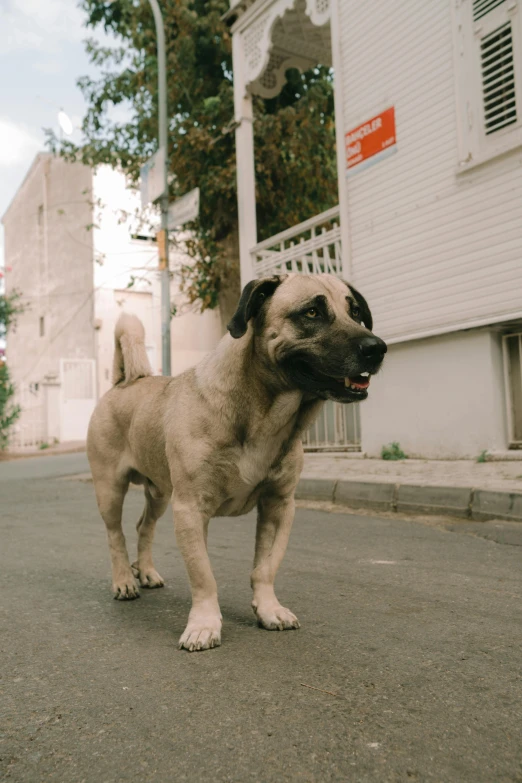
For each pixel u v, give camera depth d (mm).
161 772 1829
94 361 19875
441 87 7887
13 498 8867
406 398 8516
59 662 2742
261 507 3268
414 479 6719
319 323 2867
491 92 7312
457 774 1771
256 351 2953
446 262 7887
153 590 3971
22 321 24078
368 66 8859
